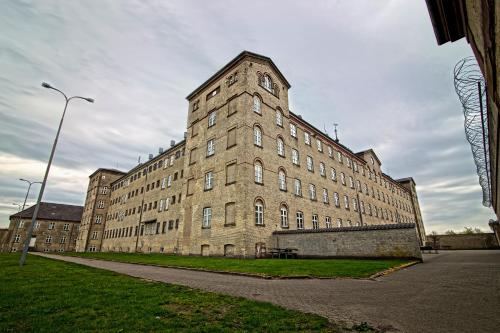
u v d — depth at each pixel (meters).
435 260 18.69
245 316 5.57
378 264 14.48
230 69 29.09
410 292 7.85
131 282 9.91
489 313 5.39
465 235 44.59
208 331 4.70
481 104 6.43
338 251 19.98
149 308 6.13
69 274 11.88
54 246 76.88
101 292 7.87
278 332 4.68
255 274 12.11
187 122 34.34
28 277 10.55
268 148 27.16
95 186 65.19
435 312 5.67
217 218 25.03
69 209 84.62
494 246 41.56
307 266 14.20
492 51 4.21
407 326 4.90
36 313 5.65
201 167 29.27
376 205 51.22
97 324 5.02
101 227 61.94
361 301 6.94
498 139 7.91
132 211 50.66
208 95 31.78
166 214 39.28
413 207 71.88
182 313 5.85
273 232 24.28
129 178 56.38
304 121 35.28
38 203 17.36
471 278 9.73
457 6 5.77
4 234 75.19
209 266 15.58
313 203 32.59
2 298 6.83
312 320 5.26
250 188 23.58
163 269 15.77
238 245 22.12
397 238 17.81
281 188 27.55
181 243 28.98
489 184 14.59
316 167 35.81
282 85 32.16
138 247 44.44
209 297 7.36
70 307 6.23
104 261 23.00
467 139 8.52
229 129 26.73
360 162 50.34
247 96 26.20
